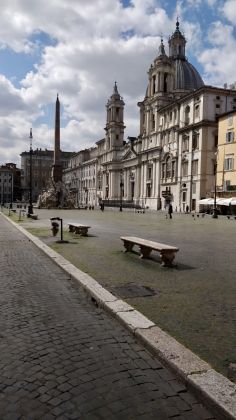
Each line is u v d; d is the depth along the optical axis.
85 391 3.86
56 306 6.93
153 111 90.25
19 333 5.50
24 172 180.12
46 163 183.12
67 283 8.83
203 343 4.91
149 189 91.94
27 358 4.64
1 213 54.03
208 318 5.93
